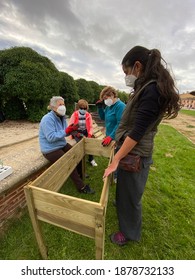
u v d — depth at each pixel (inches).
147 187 109.6
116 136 56.5
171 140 252.1
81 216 43.4
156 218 83.0
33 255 62.3
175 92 41.1
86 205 40.9
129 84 49.4
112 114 94.1
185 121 581.6
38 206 49.1
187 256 65.3
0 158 96.5
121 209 60.4
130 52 46.4
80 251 64.5
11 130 199.3
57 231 71.9
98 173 125.0
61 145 94.6
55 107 89.3
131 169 49.6
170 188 109.0
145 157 52.3
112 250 65.4
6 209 71.8
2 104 244.5
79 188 94.9
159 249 67.2
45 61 266.1
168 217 84.4
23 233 70.9
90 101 475.2
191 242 71.0
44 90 240.1
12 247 64.8
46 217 50.0
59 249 64.7
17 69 221.9
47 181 55.6
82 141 99.1
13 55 230.5
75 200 41.8
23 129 206.8
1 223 69.6
